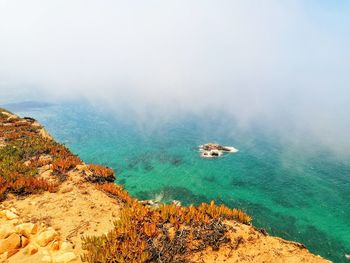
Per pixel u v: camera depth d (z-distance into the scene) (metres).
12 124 26.03
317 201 30.36
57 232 8.98
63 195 12.16
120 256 7.54
